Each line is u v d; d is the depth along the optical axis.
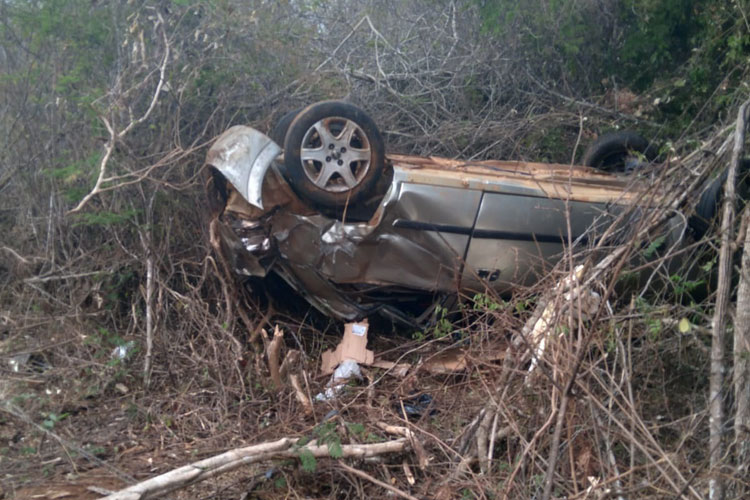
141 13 6.48
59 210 6.07
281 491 3.70
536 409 3.57
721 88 6.22
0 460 3.90
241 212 5.10
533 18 8.74
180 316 5.42
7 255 6.27
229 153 4.92
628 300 4.51
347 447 3.68
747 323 3.22
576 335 3.52
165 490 3.21
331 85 7.84
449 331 4.92
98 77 6.47
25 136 6.54
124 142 5.80
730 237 3.21
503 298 5.42
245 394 4.66
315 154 5.10
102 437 4.25
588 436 3.38
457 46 8.95
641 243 4.12
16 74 6.62
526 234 5.29
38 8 6.48
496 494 3.26
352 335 5.14
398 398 4.55
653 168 4.39
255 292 5.63
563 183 5.61
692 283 3.99
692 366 3.68
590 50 8.98
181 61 6.33
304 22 8.27
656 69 8.70
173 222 5.91
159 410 4.57
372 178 5.23
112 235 5.94
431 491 3.56
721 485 2.93
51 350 5.19
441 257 5.19
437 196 5.11
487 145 8.09
